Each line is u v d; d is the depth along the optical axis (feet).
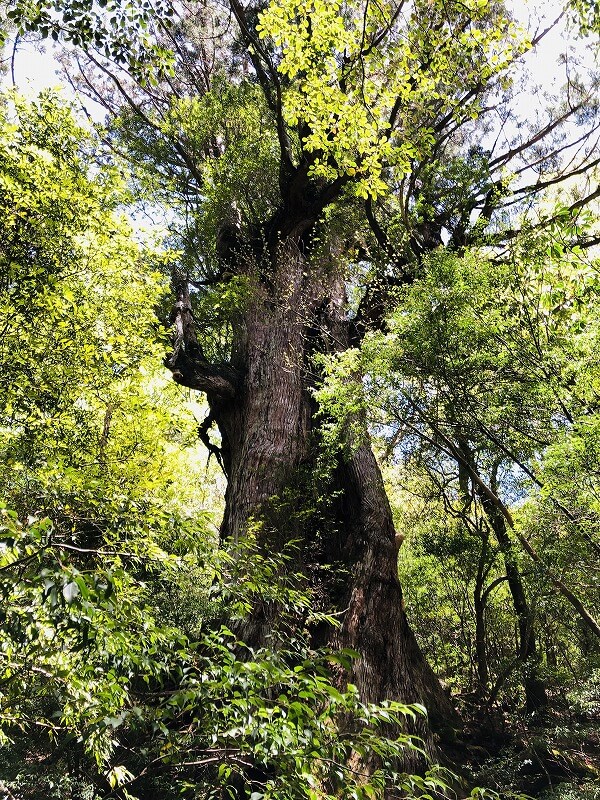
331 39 24.27
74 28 17.97
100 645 6.77
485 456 22.74
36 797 17.62
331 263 36.22
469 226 32.65
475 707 29.30
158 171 44.86
